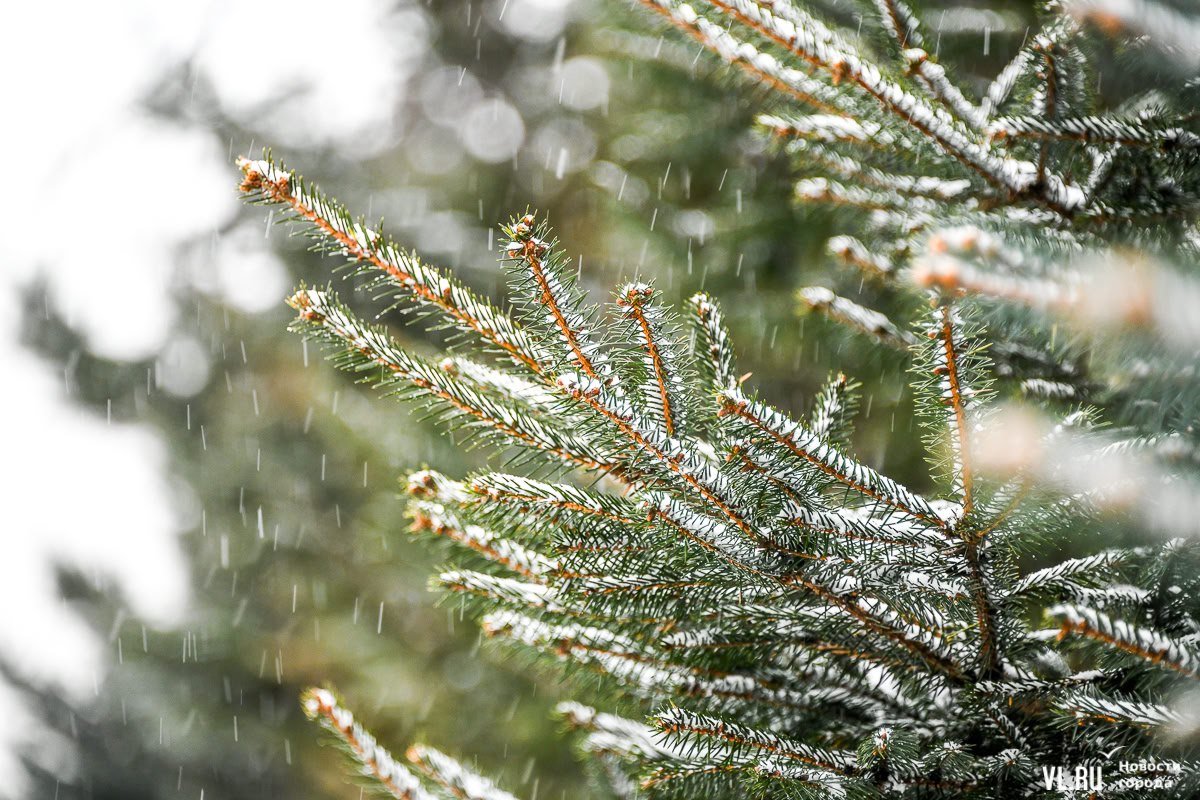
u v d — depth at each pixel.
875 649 1.36
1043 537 1.31
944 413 1.30
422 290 1.31
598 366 1.30
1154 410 1.23
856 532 1.31
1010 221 1.32
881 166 1.49
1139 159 1.37
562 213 5.45
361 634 4.73
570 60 5.73
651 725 1.34
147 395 5.74
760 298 2.67
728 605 1.35
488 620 1.38
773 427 1.29
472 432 1.32
